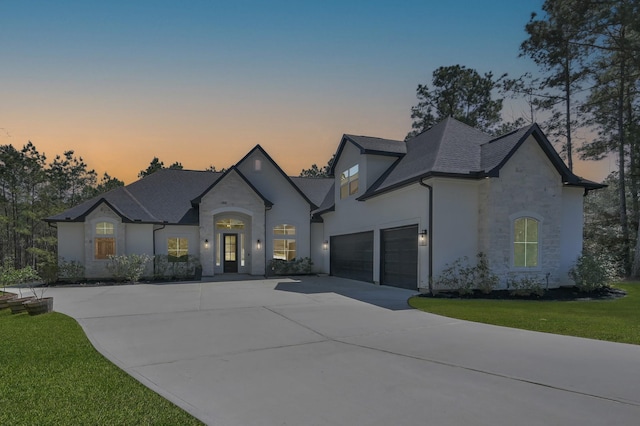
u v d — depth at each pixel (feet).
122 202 67.82
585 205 88.17
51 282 58.49
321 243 77.36
